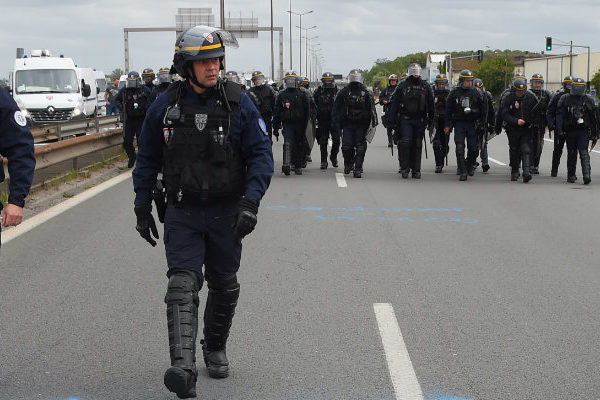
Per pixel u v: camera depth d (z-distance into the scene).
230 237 4.61
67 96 29.83
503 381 4.90
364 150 16.31
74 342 5.62
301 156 16.75
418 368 5.13
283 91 16.39
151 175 4.63
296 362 5.24
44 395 4.66
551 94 17.03
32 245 9.02
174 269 4.45
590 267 8.09
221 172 4.49
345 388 4.79
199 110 4.46
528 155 15.72
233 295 4.80
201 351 5.46
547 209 12.08
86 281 7.38
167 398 4.62
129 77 17.25
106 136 17.69
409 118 15.99
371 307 6.54
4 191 12.21
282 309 6.46
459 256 8.59
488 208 12.13
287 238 9.54
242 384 4.85
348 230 10.12
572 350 5.48
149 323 6.07
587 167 15.49
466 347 5.54
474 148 16.14
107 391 4.73
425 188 14.59
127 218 10.85
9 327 5.97
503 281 7.48
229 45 4.54
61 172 16.02
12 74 30.94
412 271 7.86
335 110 16.27
